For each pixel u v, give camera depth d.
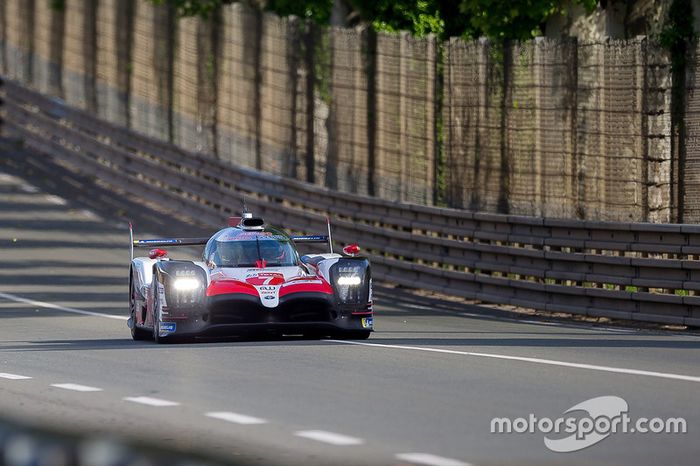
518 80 71.38
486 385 35.53
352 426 28.86
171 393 34.78
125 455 17.25
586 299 61.19
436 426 28.78
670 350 45.78
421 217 75.25
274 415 30.59
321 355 43.53
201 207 103.19
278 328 47.66
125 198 115.69
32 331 55.59
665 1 78.06
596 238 61.31
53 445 17.38
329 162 90.56
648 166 63.03
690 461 25.03
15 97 138.75
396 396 33.53
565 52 68.06
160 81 116.56
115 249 94.88
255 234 50.84
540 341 49.25
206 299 47.59
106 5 126.19
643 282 58.00
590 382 36.03
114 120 124.38
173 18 114.50
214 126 107.81
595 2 84.75
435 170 78.62
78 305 68.12
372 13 100.00
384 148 83.88
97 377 38.69
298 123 95.25
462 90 75.88
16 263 87.56
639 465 24.66
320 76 92.06
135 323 51.59
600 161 65.69
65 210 111.81
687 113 60.44
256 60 101.19
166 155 110.12
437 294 74.12
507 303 66.38
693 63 60.31
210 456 25.31
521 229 66.38
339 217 85.94
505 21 88.19
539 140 69.88
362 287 48.91
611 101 64.94
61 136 127.25
